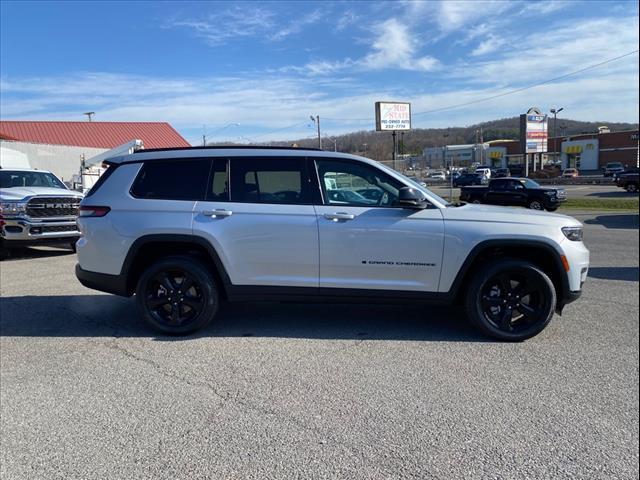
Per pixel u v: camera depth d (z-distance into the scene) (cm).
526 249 475
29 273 847
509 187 2409
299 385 374
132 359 430
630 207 2398
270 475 265
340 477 263
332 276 477
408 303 481
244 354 439
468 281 480
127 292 504
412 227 465
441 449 287
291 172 486
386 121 3891
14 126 3881
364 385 372
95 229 496
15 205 977
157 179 498
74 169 3400
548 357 427
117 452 288
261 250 477
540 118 4362
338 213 470
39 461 281
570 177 5519
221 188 490
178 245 495
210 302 486
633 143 6538
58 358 434
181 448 291
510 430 307
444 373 394
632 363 413
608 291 672
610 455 281
